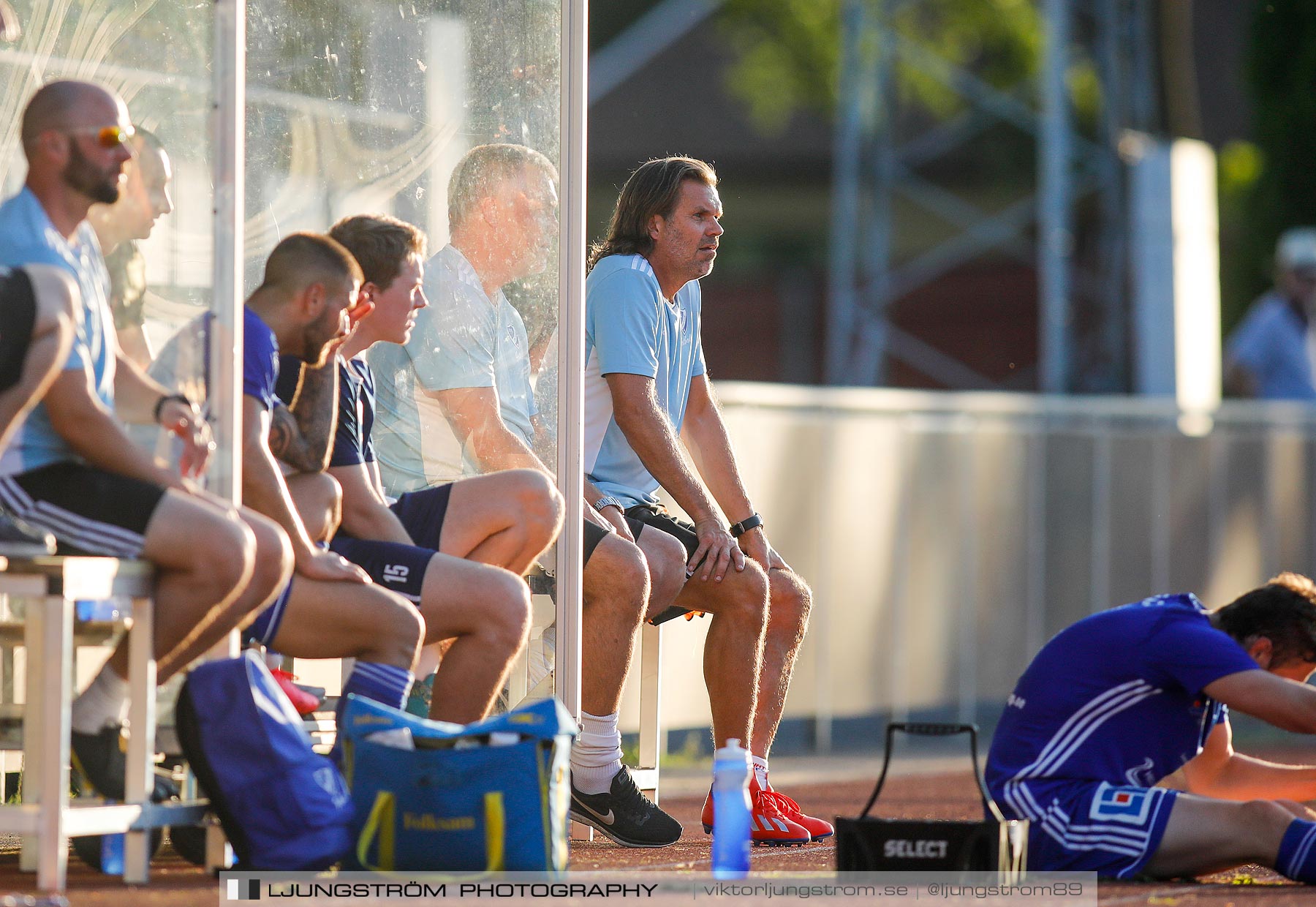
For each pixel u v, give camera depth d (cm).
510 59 1738
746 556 1781
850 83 6925
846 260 6769
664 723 2620
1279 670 1485
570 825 1666
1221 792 1636
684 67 8706
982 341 7762
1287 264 5175
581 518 1661
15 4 1539
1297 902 1292
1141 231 5656
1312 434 3766
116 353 1323
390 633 1355
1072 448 3309
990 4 8938
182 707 1245
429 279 1709
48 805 1180
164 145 1479
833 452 2916
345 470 1540
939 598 3097
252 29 1678
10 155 1573
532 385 1692
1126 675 1421
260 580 1279
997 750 1459
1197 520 3528
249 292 1678
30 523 1230
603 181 8319
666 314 1783
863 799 2331
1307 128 6262
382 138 1738
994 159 7488
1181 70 5809
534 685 1633
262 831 1238
